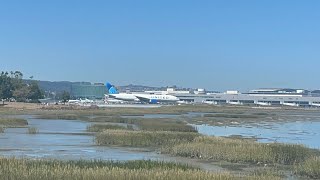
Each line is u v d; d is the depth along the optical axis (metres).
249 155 35.75
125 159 36.25
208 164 34.34
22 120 81.25
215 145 38.72
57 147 45.41
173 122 83.75
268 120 118.25
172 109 168.50
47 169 21.52
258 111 181.12
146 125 72.12
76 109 145.12
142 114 129.38
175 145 41.41
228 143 40.41
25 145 46.72
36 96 197.88
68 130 68.50
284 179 26.61
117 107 170.50
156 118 101.56
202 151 37.72
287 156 36.03
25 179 19.75
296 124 104.56
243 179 20.97
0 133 61.09
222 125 93.25
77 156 38.03
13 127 73.31
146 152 42.03
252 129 84.31
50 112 127.06
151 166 27.05
